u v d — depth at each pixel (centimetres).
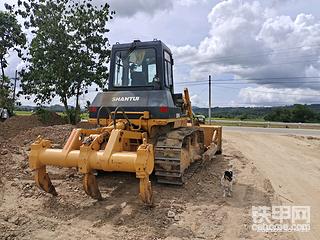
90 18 1938
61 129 1421
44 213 544
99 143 586
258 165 987
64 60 1869
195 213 555
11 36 2197
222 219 533
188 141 760
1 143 1113
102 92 767
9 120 1777
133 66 777
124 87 778
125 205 583
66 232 473
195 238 464
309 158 1134
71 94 1980
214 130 1119
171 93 809
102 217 529
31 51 1889
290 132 2233
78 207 571
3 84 2172
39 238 454
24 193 644
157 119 679
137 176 514
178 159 654
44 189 604
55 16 1880
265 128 2625
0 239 445
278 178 820
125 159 529
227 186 653
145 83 762
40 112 2008
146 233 472
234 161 1037
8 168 827
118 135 577
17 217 518
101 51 2002
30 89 1983
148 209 562
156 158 665
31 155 589
